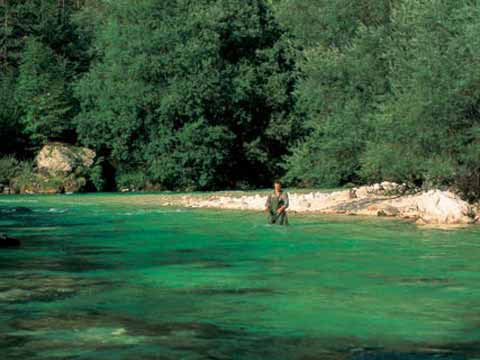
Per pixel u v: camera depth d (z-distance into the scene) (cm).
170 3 5444
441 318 827
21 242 1720
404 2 3488
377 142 3453
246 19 5716
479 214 2380
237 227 2125
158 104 5325
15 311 858
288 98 5728
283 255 1453
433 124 2656
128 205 3350
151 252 1512
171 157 5338
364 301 936
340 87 4184
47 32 6588
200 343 702
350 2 4200
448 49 2620
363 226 2134
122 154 5431
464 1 2747
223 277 1152
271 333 746
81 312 856
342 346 691
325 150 4319
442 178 2855
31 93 5494
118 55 5397
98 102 5428
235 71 5578
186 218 2498
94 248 1591
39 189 4897
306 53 4300
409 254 1465
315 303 924
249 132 5812
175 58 5281
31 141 5419
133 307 887
